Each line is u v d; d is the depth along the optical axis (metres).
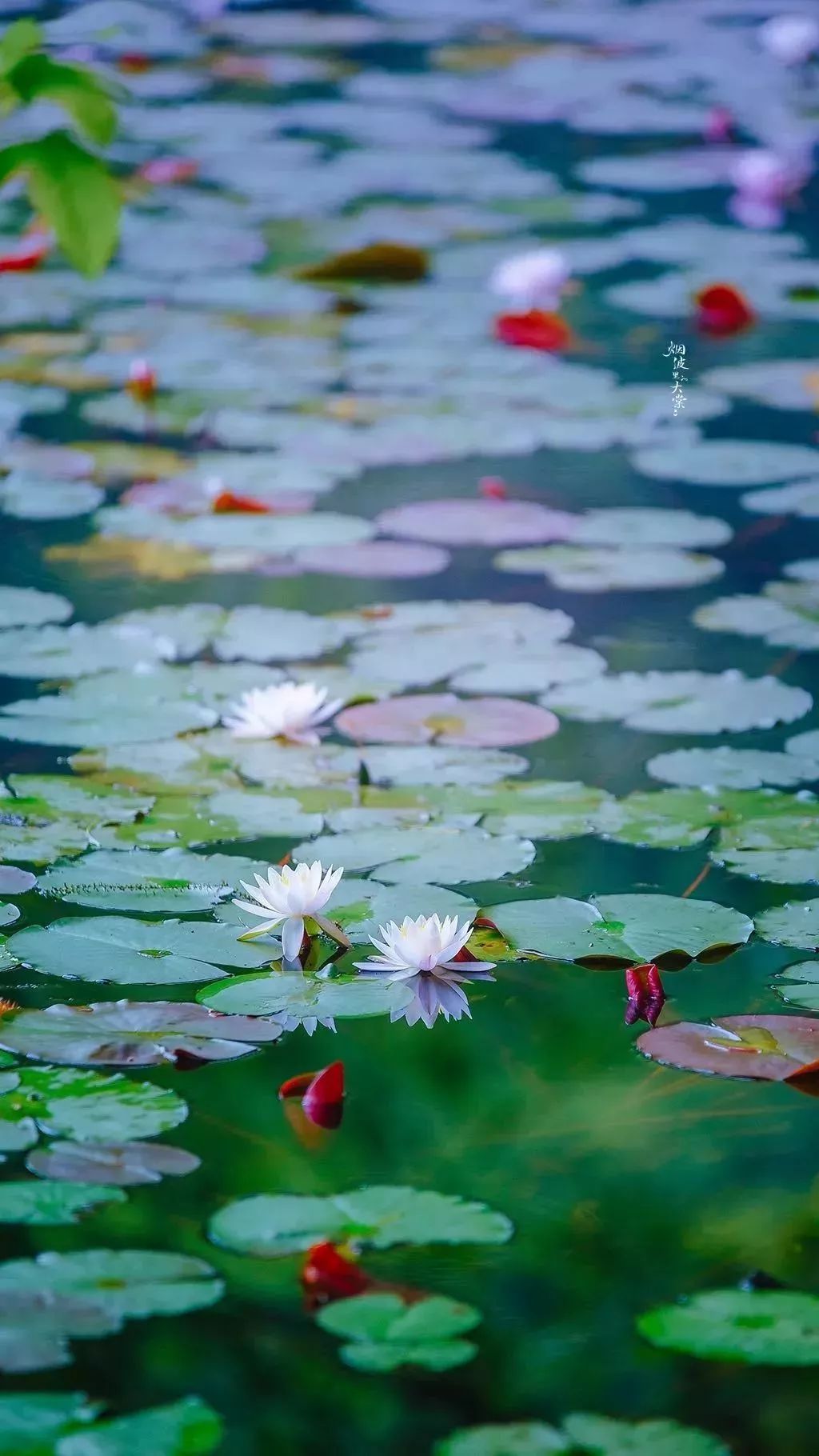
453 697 6.05
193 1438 5.10
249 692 6.05
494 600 6.35
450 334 7.89
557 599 6.36
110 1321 5.16
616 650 6.20
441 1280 5.23
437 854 5.71
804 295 8.41
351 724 5.98
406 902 5.63
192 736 5.95
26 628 6.22
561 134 12.09
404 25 16.17
